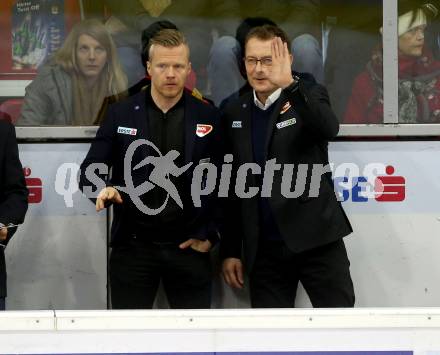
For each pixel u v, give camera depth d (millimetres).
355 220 21172
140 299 20359
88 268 21125
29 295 21156
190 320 17344
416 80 21047
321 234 19875
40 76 20969
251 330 17375
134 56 21000
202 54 21031
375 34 20984
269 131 20000
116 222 20250
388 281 21188
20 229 21094
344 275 20031
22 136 20922
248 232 20281
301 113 19188
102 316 17328
